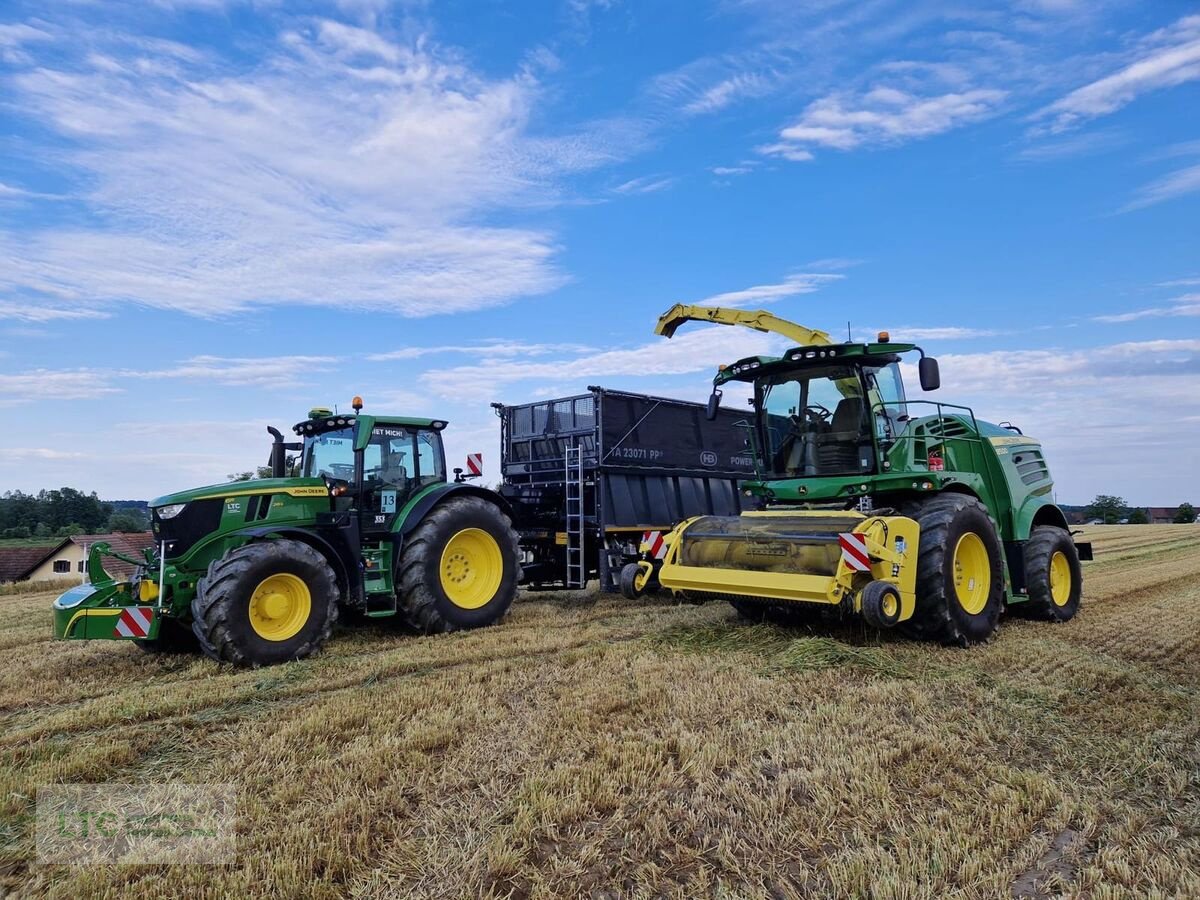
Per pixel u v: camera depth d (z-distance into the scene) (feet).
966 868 10.21
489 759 13.92
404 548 26.61
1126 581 40.88
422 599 26.04
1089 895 9.94
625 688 18.15
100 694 19.36
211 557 23.58
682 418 38.06
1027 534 29.04
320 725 15.80
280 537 23.75
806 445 26.81
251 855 10.59
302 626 22.61
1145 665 21.35
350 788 12.64
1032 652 22.07
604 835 11.24
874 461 25.35
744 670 19.42
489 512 28.37
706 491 39.14
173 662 22.82
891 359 26.37
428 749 14.65
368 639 25.85
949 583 22.50
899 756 13.99
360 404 27.22
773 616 26.08
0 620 33.88
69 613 21.52
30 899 9.78
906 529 21.98
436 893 9.82
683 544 25.26
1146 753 14.33
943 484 24.47
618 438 34.68
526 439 37.65
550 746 14.42
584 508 34.35
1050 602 28.25
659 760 13.52
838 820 11.68
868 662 19.75
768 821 11.55
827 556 21.57
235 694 18.51
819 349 25.48
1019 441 31.22
